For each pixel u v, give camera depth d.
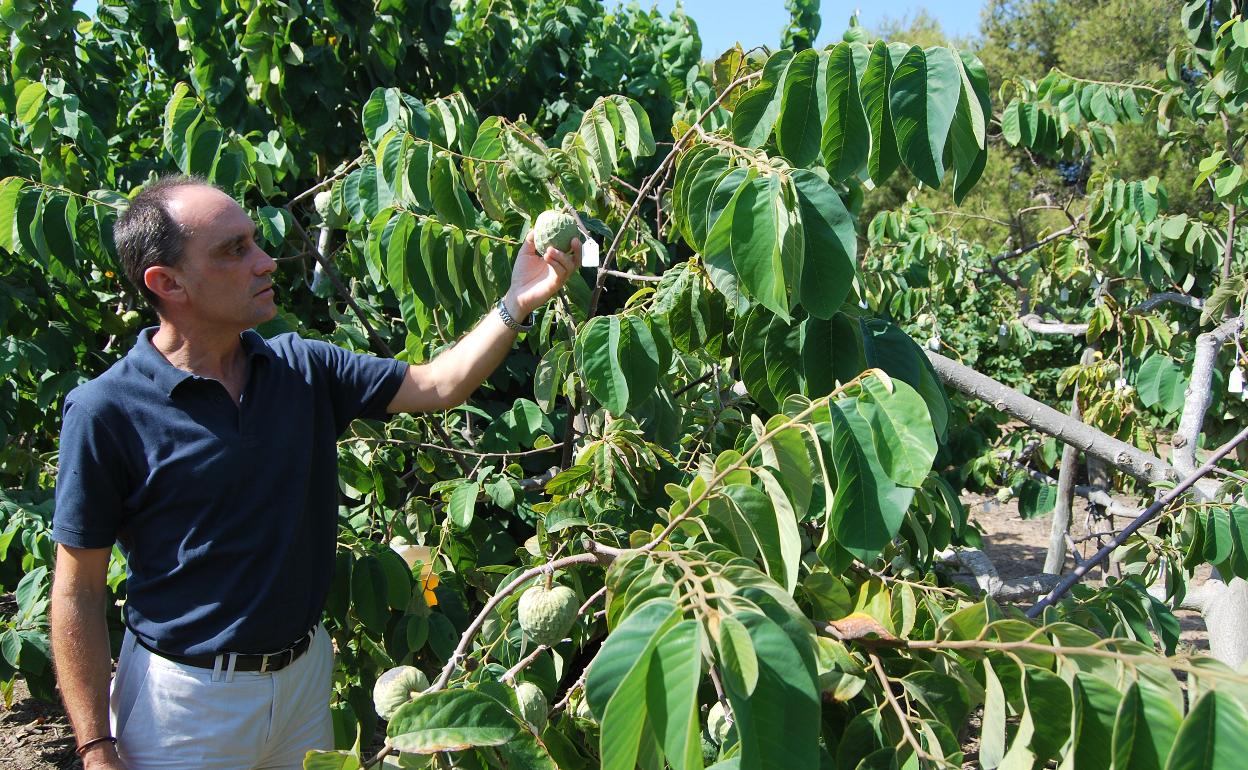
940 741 1.49
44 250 3.04
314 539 2.27
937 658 1.60
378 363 2.40
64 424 2.06
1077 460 4.29
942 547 2.61
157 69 5.56
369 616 2.70
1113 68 19.23
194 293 2.06
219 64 4.44
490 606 1.78
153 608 2.11
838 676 1.62
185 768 2.09
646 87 5.59
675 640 1.12
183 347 2.16
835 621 1.72
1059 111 4.61
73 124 3.72
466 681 1.94
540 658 2.18
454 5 6.11
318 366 2.34
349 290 4.43
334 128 4.61
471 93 5.29
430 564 3.07
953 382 3.30
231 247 2.06
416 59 5.02
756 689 1.13
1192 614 6.82
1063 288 5.82
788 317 1.63
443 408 2.42
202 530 2.08
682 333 2.32
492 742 1.44
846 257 1.68
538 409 3.34
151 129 5.32
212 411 2.09
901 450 1.46
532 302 2.34
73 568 2.05
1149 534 3.08
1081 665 1.31
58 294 3.98
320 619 2.39
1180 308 5.57
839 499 1.48
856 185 3.66
